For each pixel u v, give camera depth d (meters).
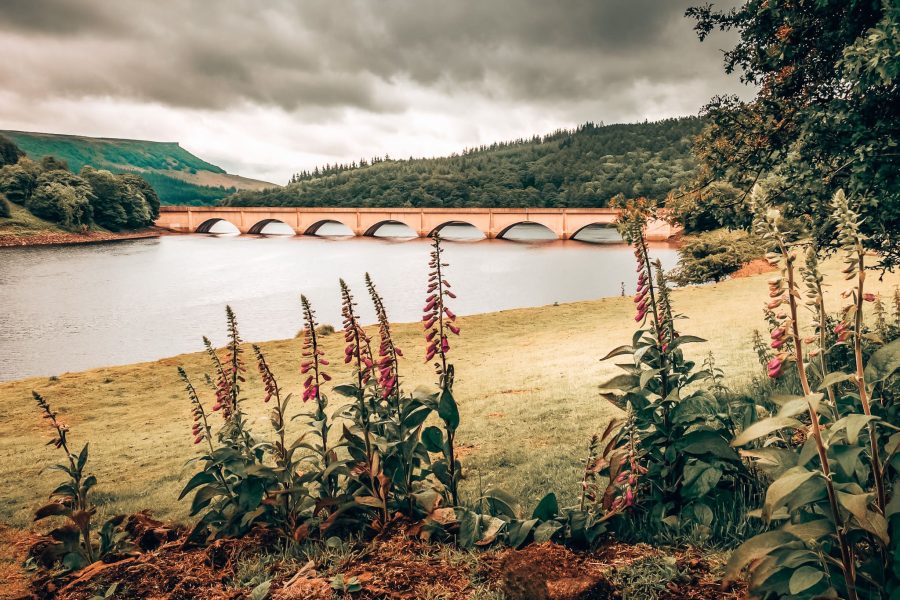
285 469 5.11
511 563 3.87
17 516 9.05
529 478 7.43
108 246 141.25
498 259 103.38
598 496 5.28
